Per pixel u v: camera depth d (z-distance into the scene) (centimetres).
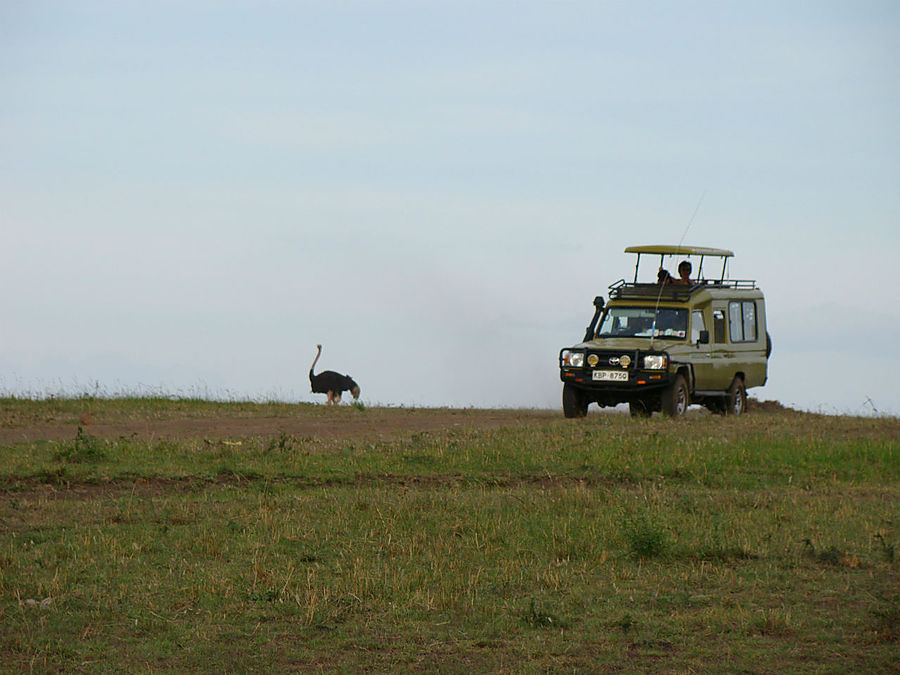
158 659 1944
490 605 2270
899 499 3544
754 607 2283
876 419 5538
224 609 2211
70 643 2006
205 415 5450
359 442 4409
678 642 2067
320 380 7588
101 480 3497
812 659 1977
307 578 2436
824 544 2833
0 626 2091
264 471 3728
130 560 2553
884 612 2194
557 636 2095
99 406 5728
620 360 5409
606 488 3653
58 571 2427
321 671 1891
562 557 2692
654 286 5909
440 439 4456
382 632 2103
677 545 2786
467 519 3069
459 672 1898
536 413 5978
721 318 6056
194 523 2967
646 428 4847
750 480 3856
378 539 2833
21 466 3619
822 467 4091
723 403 6112
